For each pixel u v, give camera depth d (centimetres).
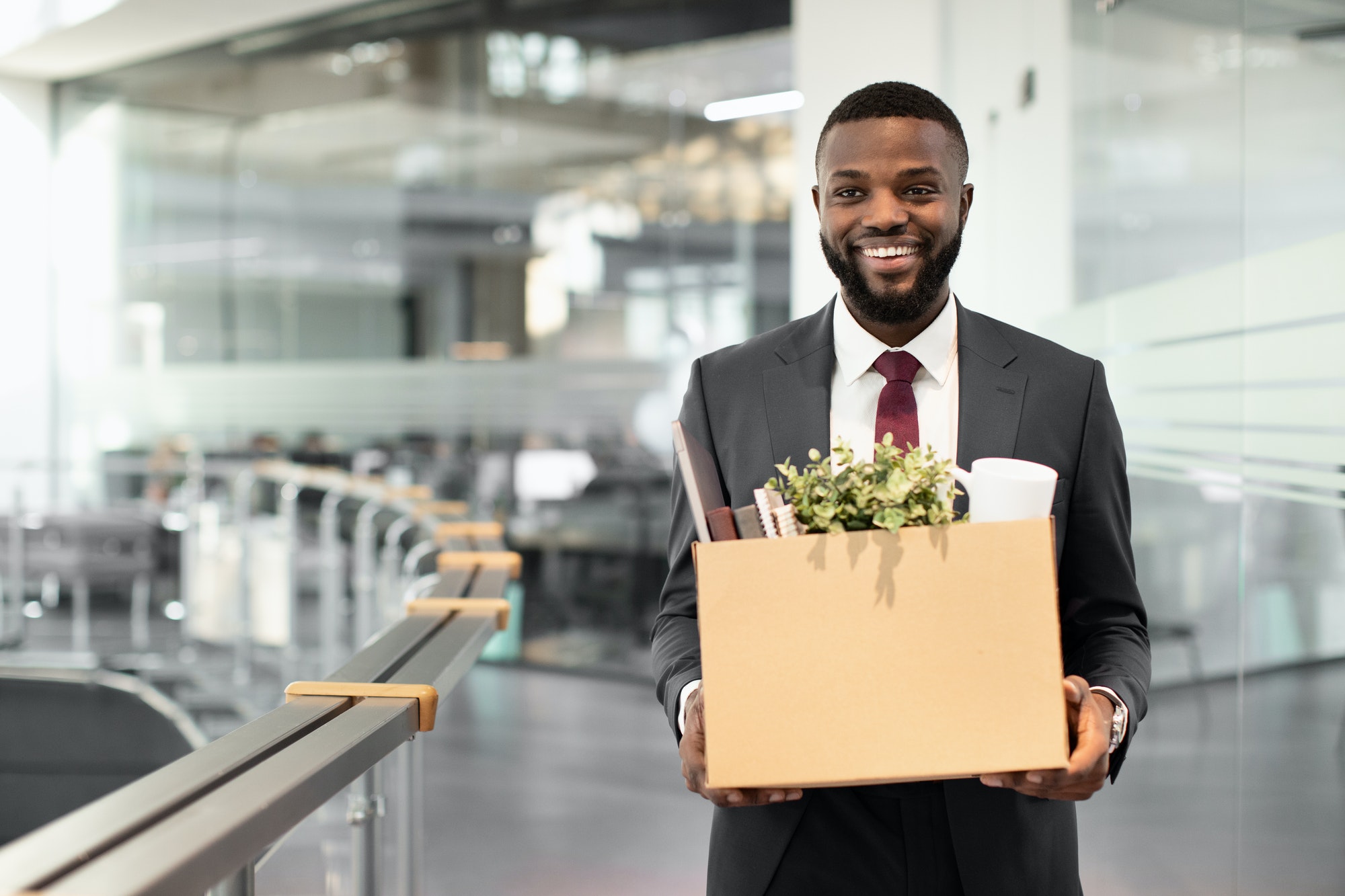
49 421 819
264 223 695
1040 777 91
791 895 114
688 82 545
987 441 113
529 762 432
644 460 562
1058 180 331
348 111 654
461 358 617
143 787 83
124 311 777
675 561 126
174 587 577
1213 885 221
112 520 529
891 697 91
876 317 112
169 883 68
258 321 700
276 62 685
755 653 92
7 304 802
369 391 650
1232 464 214
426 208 626
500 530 289
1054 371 117
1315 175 179
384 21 637
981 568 92
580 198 578
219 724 450
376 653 145
